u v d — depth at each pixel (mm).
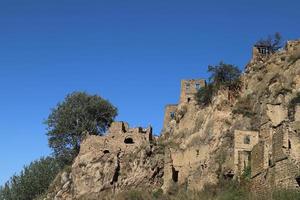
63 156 118562
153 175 99188
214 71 105938
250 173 77188
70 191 104500
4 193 123438
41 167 124562
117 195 96688
